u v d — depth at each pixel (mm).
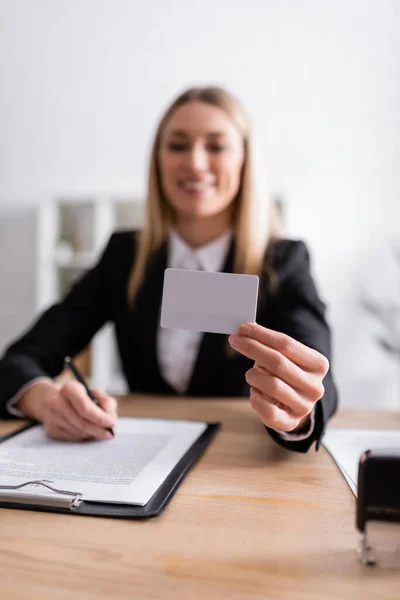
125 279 1208
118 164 2797
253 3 2580
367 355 2527
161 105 2725
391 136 2477
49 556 345
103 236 2564
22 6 2836
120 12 2732
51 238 2619
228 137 1117
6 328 2951
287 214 2352
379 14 2465
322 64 2529
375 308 2385
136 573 324
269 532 388
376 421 783
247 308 553
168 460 547
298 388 539
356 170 2514
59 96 2852
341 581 319
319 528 397
